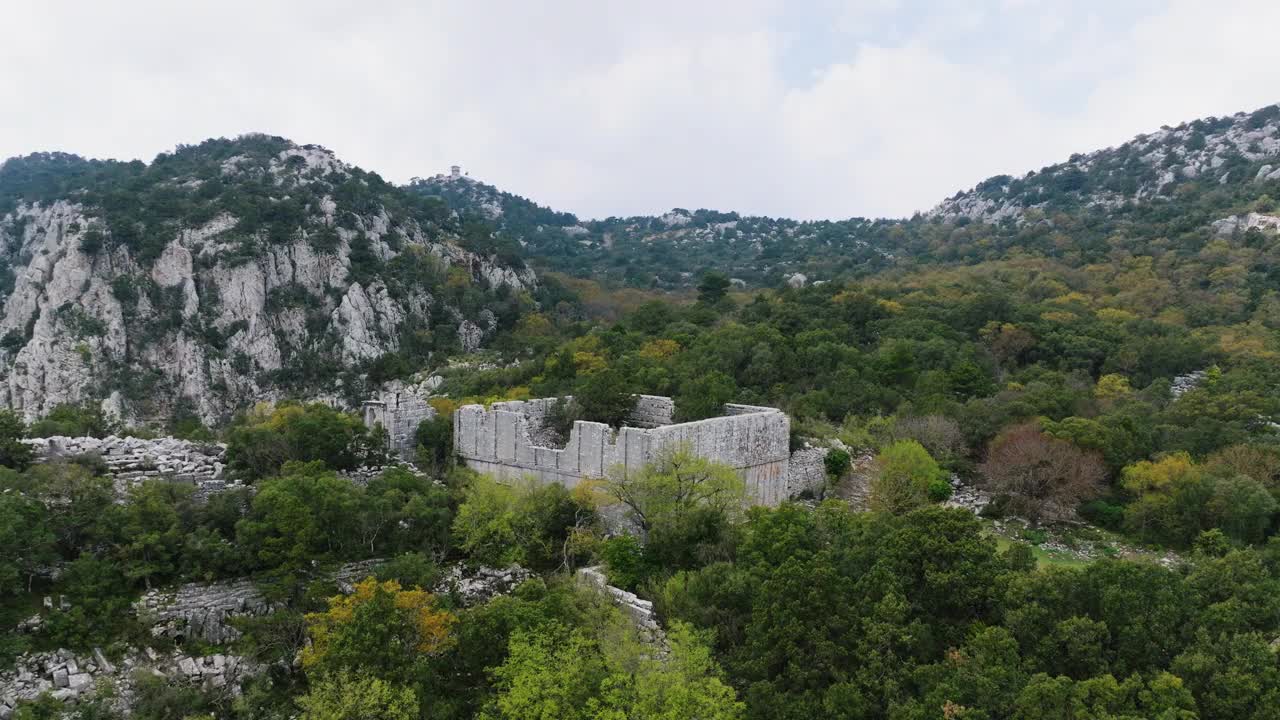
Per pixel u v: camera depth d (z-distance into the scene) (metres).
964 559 35.22
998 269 175.88
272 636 37.72
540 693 31.20
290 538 40.84
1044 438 64.62
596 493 48.47
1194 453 69.50
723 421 54.41
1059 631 31.84
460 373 133.62
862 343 112.88
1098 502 62.44
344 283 174.75
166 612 38.56
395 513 45.66
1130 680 29.22
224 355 156.62
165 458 52.88
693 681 32.38
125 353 149.88
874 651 31.98
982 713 28.66
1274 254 149.50
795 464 63.06
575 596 38.47
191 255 163.25
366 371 158.00
